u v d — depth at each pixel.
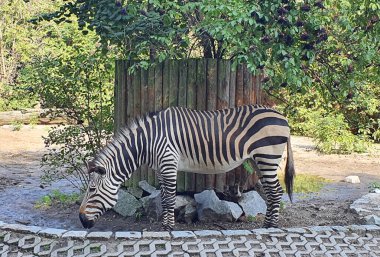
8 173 9.94
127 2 7.05
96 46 8.50
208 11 6.11
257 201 6.92
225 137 6.12
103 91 7.89
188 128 6.13
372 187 9.10
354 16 7.26
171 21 6.76
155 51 6.84
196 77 6.80
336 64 7.37
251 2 6.43
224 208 6.55
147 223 6.62
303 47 6.64
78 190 8.43
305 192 8.87
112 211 7.00
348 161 12.67
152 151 6.02
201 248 5.20
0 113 16.75
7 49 19.70
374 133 15.76
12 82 19.25
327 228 5.81
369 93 9.52
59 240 5.31
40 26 19.33
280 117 6.21
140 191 7.04
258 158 6.14
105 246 5.18
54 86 7.88
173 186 6.05
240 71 6.86
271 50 6.62
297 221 6.84
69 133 7.82
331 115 14.99
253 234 5.55
